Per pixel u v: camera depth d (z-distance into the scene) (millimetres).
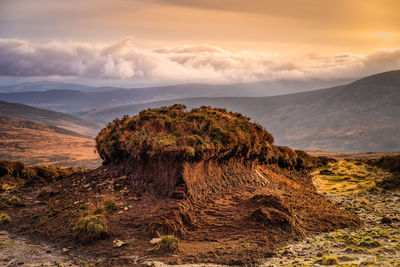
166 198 11266
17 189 18156
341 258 7102
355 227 10945
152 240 8531
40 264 7254
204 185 12562
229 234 9180
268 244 8469
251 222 9836
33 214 12094
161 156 11977
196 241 8789
